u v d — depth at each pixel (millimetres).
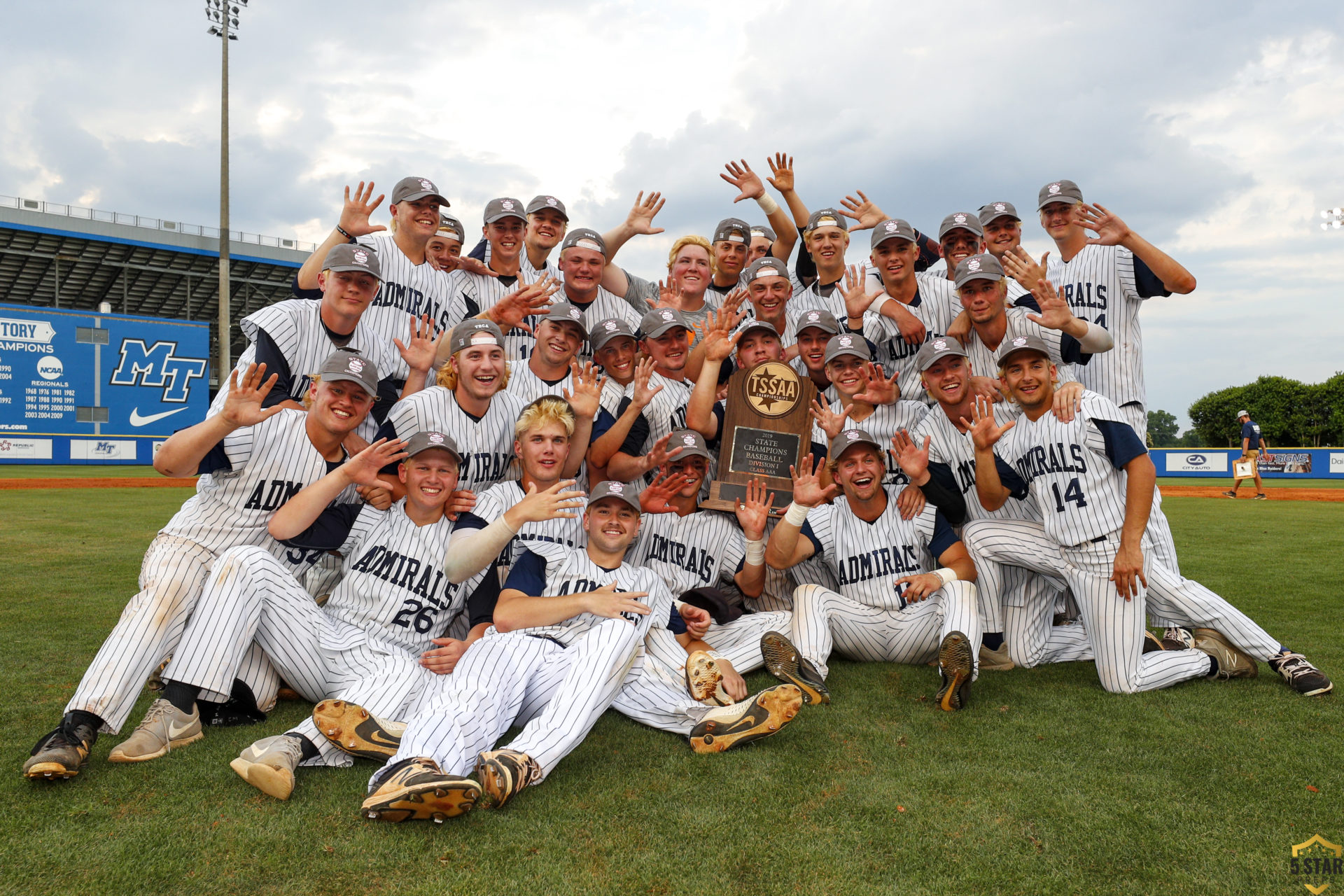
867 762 2980
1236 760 2979
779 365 4809
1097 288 5043
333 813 2537
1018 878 2170
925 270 6871
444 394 4121
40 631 4648
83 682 2895
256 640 3322
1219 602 4012
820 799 2666
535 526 4059
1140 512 3846
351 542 3598
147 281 38438
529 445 3883
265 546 3562
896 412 5059
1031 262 4445
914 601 4285
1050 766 2928
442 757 2656
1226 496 18500
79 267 36344
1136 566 3803
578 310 5129
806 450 4758
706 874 2188
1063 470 4016
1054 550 4125
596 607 3256
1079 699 3758
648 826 2469
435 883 2131
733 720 3082
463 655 3148
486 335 4000
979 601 4305
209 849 2295
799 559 4418
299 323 4273
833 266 5816
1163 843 2357
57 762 2648
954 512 4473
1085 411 3992
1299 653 4320
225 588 3102
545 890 2102
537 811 2576
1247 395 52875
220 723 3318
